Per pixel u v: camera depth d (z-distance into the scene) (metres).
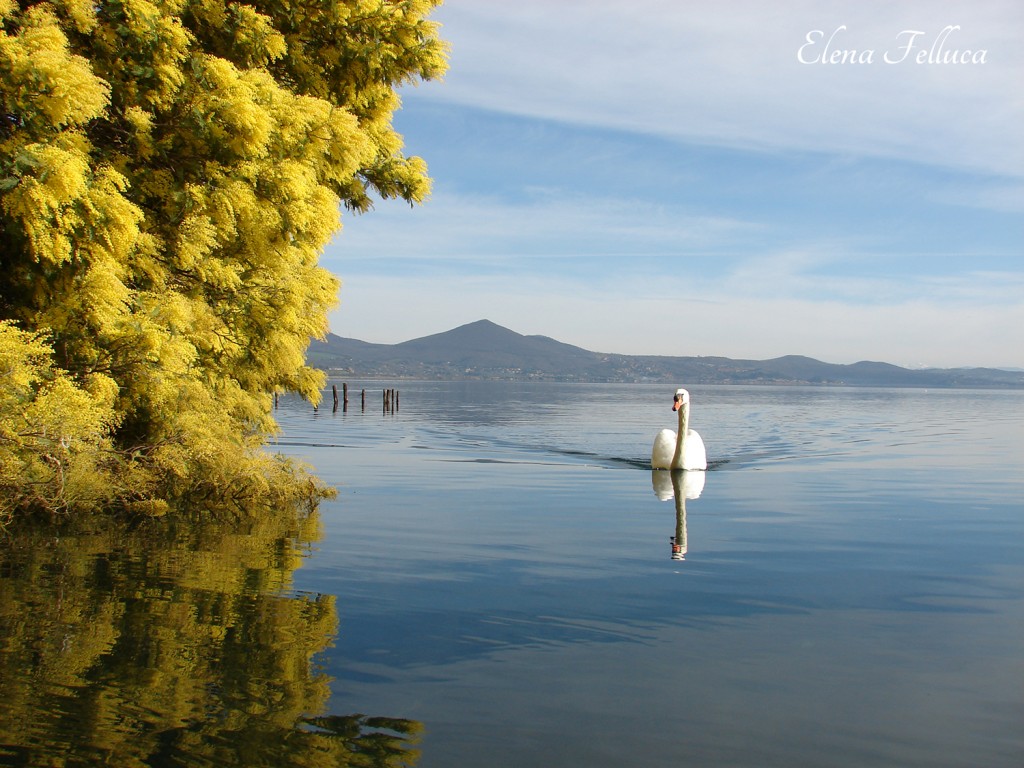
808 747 4.05
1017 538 10.06
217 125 11.08
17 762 3.62
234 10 12.39
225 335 12.79
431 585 7.16
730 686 4.83
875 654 5.46
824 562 8.49
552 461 20.92
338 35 14.50
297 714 4.27
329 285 15.27
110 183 9.94
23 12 10.21
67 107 9.27
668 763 3.86
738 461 21.94
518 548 9.03
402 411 53.97
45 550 8.17
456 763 3.80
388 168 16.05
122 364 10.89
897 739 4.16
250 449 12.88
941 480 17.08
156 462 11.38
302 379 15.68
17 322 10.27
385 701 4.49
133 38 10.68
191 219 11.47
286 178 11.57
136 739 3.91
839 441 29.91
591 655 5.34
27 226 9.16
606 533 10.17
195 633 5.55
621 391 168.75
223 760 3.73
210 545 8.75
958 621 6.29
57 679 4.61
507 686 4.76
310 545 8.95
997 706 4.59
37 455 9.85
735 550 9.12
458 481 15.92
